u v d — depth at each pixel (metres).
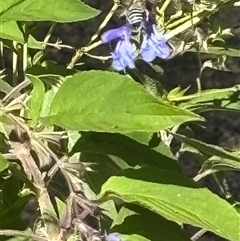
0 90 0.49
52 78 0.41
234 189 1.00
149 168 0.39
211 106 0.52
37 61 0.52
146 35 0.43
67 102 0.35
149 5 0.42
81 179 0.38
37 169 0.39
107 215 0.48
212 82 0.97
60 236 0.36
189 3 0.50
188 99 0.52
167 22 0.51
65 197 0.50
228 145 1.01
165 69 0.95
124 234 0.42
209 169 0.52
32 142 0.38
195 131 1.00
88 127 0.34
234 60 0.96
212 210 0.37
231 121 1.01
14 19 0.35
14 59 0.53
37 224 0.39
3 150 0.39
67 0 0.35
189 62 0.96
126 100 0.33
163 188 0.38
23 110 0.40
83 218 0.36
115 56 0.43
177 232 0.42
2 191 0.46
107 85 0.34
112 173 0.46
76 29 0.93
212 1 0.50
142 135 0.45
